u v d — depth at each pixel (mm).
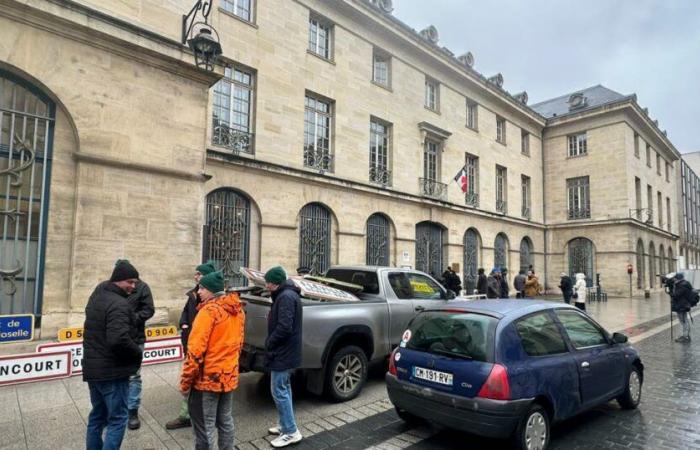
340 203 15305
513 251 25406
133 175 7910
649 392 6355
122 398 3635
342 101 15914
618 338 5445
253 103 13352
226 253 12148
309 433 4723
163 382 6348
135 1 8242
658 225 34219
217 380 3521
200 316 3570
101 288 3713
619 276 26719
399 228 17625
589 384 4793
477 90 23141
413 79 19172
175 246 8352
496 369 3973
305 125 14961
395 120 18047
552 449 4340
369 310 6328
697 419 5234
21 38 6836
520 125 27438
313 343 5465
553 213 29547
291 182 13781
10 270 6840
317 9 15391
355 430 4832
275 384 4371
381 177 17469
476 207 22625
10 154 6930
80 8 7238
